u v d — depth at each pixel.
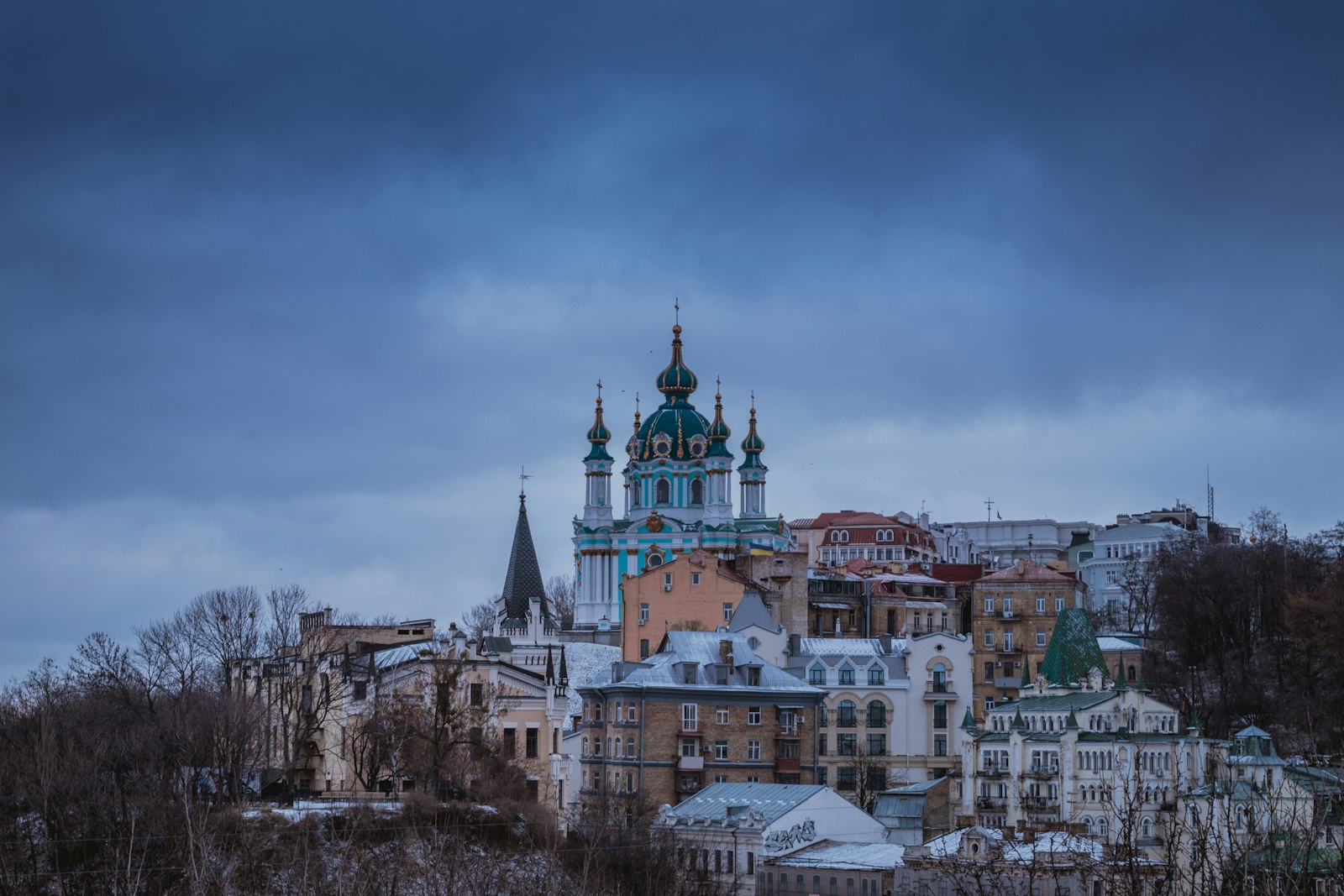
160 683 162.38
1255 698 191.38
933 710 195.38
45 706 144.75
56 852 101.44
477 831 123.25
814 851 143.38
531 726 160.38
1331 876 56.19
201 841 83.56
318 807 123.00
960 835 135.25
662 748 174.75
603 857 118.88
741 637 189.62
